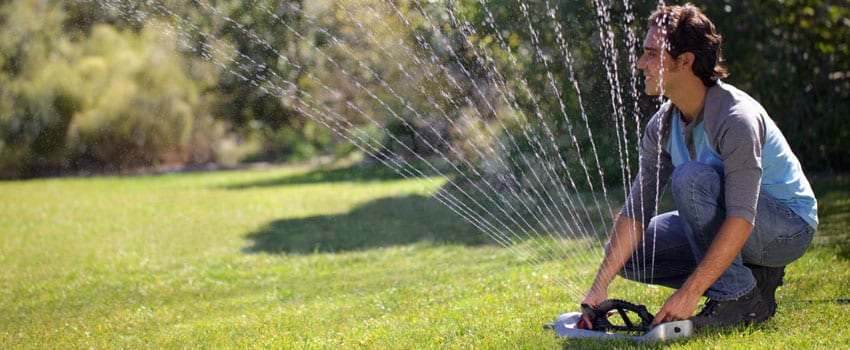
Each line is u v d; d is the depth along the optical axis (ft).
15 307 24.18
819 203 32.19
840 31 42.68
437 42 37.35
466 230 35.22
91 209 55.72
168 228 44.32
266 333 17.79
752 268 14.15
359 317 19.26
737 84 43.09
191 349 16.69
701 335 13.15
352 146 82.43
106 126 90.48
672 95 13.66
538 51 37.93
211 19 49.16
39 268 32.30
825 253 21.65
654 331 13.14
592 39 38.09
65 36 88.58
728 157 12.98
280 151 94.89
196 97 85.20
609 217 34.17
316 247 33.86
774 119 43.32
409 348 14.88
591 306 14.57
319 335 17.10
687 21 13.29
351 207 49.03
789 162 13.57
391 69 40.78
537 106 38.27
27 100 88.89
